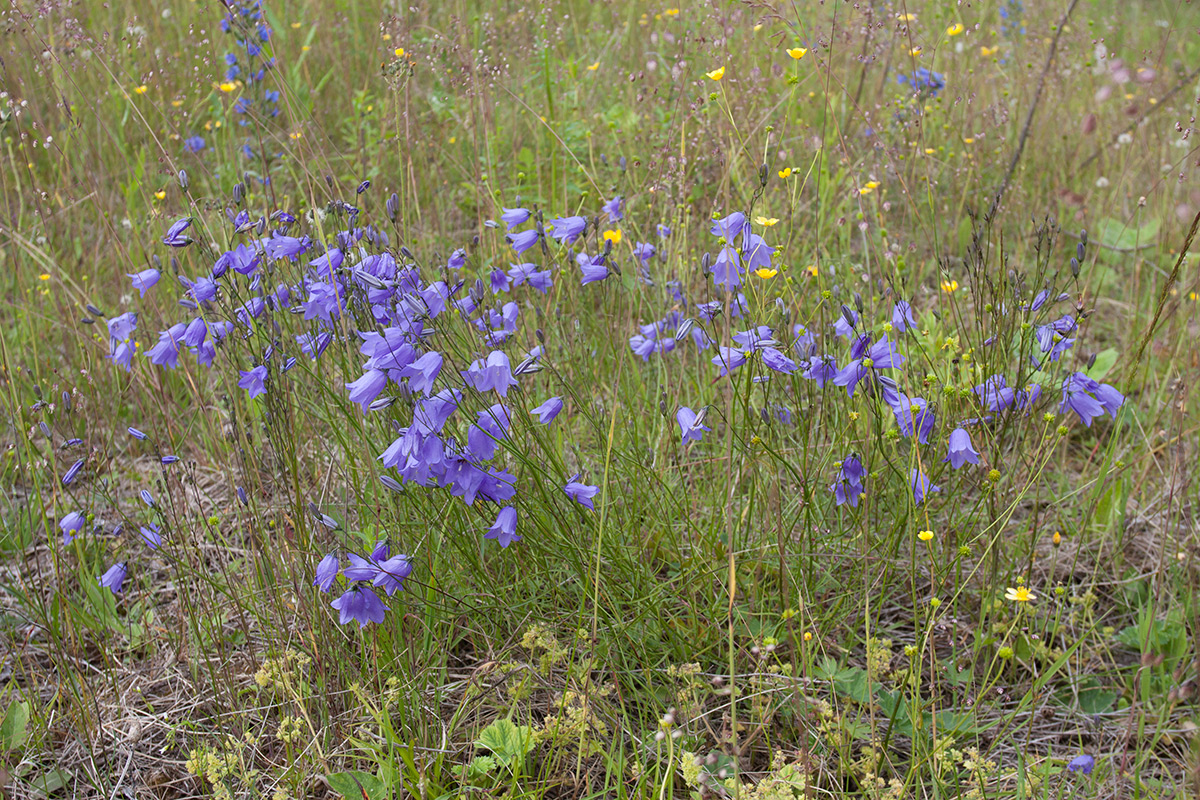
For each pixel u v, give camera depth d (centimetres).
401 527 260
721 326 303
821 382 256
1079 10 639
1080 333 344
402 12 510
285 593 270
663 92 490
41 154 519
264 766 238
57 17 484
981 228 315
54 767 241
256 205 434
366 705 232
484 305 291
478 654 265
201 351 278
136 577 300
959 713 242
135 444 368
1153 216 467
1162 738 236
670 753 197
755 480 271
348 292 254
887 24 430
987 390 265
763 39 464
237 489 267
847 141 479
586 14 633
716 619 261
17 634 287
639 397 341
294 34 599
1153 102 523
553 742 223
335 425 273
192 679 254
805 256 400
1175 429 325
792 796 201
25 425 303
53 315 415
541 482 254
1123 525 294
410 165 413
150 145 493
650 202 406
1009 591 216
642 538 293
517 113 512
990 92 551
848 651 246
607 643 252
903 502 279
